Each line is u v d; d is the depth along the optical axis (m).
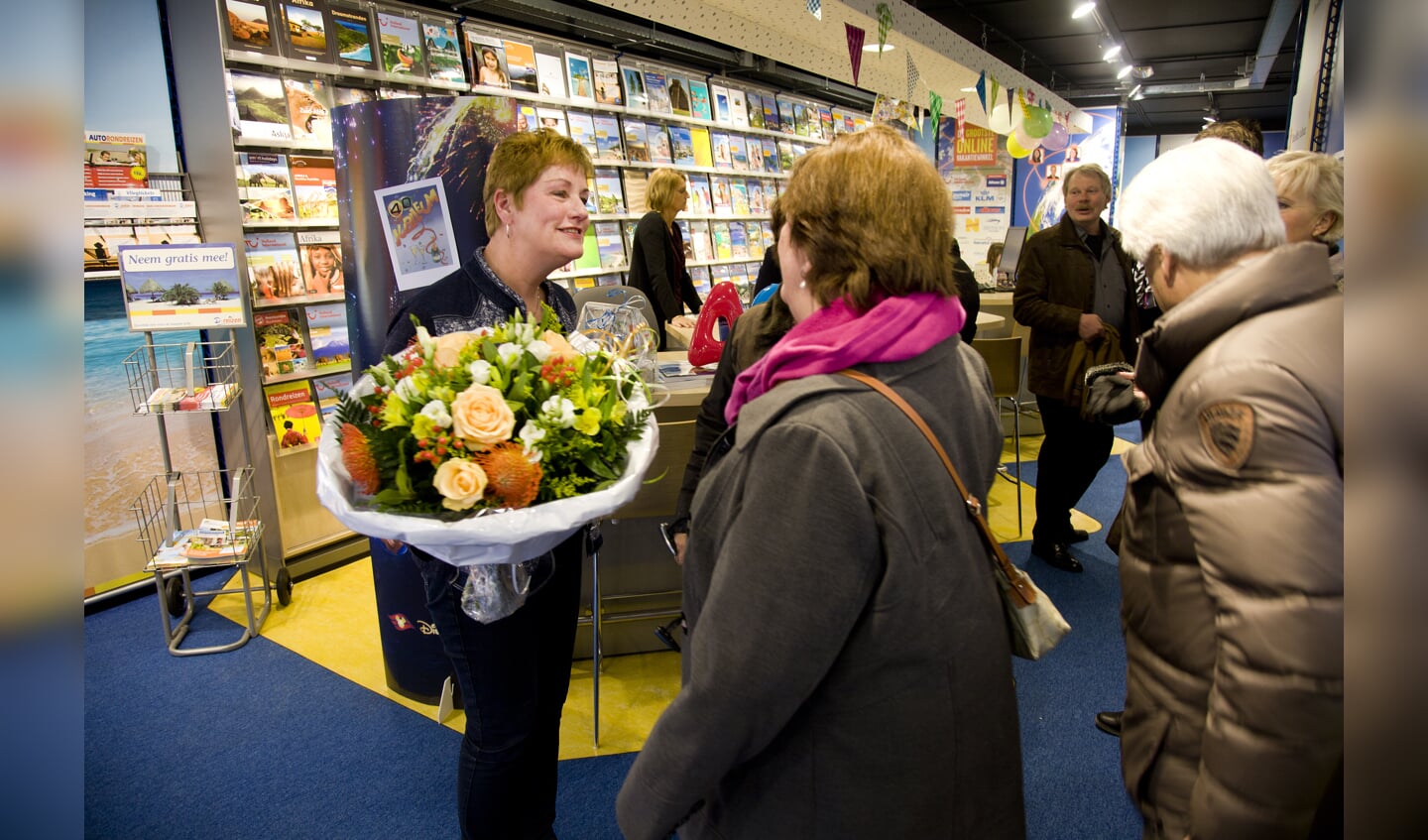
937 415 0.90
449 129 2.26
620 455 1.22
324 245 3.42
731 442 1.04
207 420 3.45
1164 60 9.17
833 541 0.79
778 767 0.90
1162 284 1.12
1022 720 2.37
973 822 0.89
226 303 2.81
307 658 2.79
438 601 1.41
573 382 1.21
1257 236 1.02
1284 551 0.79
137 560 3.26
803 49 4.44
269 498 3.32
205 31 3.00
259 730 2.37
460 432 1.08
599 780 2.12
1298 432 0.80
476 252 1.64
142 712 2.46
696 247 5.84
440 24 3.81
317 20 3.30
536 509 1.07
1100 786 2.09
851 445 0.82
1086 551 3.54
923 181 0.89
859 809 0.87
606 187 4.89
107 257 3.01
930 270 0.88
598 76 4.80
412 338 1.54
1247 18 7.18
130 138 2.97
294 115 3.24
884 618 0.82
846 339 0.86
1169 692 1.02
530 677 1.48
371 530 1.06
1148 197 1.09
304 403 3.37
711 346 2.61
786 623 0.80
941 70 5.22
